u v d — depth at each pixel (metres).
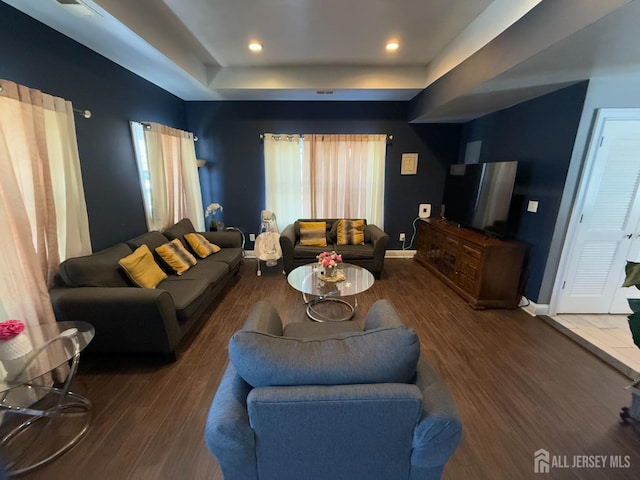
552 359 2.19
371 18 2.44
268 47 2.98
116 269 2.30
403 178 4.64
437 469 1.04
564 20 1.59
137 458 1.42
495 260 2.88
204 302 2.62
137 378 1.98
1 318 1.62
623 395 1.84
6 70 1.80
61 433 1.56
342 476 1.04
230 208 4.68
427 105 3.57
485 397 1.82
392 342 1.00
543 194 2.77
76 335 1.63
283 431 0.94
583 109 2.34
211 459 1.42
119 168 2.86
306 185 4.53
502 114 3.40
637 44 1.66
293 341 1.04
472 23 2.54
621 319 2.77
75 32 2.16
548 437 1.55
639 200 2.54
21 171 1.80
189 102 4.30
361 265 3.83
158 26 2.48
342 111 4.39
